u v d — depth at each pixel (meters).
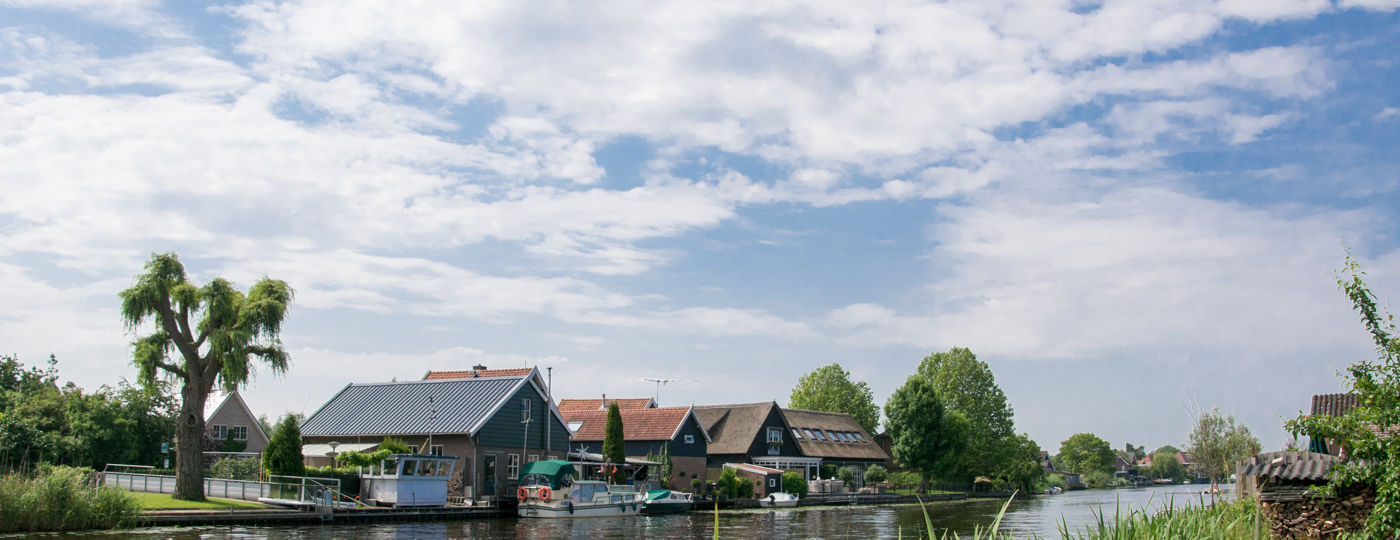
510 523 39.81
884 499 66.06
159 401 53.94
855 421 84.38
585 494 44.94
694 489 57.50
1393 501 12.41
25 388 61.34
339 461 42.62
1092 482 136.25
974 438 88.44
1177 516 13.37
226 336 38.09
